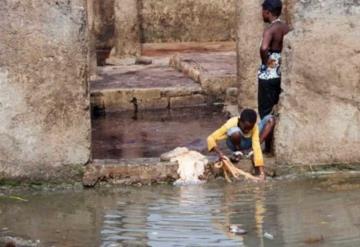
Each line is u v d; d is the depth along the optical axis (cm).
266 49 1229
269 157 1205
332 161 1182
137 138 1518
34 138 1145
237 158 1179
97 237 951
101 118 1769
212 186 1146
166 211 1039
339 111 1173
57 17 1129
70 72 1140
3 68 1128
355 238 926
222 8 2575
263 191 1114
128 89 1842
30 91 1136
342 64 1167
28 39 1128
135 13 2342
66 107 1145
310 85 1171
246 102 1536
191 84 1905
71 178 1154
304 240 923
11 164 1145
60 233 969
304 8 1164
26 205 1086
